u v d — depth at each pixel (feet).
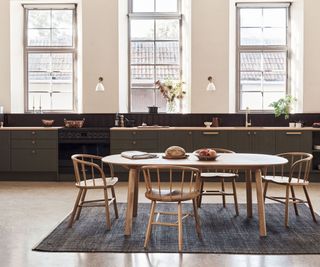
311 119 23.21
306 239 12.29
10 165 22.25
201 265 10.26
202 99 23.45
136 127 22.70
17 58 24.45
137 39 24.98
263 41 24.72
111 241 12.12
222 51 23.25
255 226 13.73
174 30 24.91
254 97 24.85
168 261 10.54
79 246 11.66
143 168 11.72
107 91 23.52
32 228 13.46
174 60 24.97
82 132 22.18
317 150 21.94
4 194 18.83
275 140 21.91
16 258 10.78
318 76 23.06
